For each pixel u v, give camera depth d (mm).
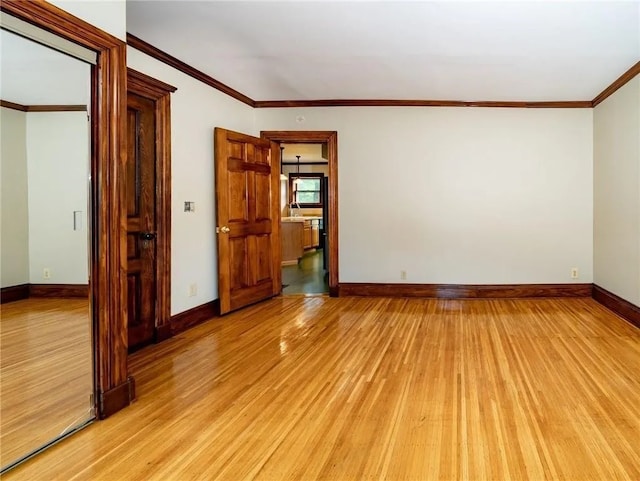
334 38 3316
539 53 3619
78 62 2221
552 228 5281
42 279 2289
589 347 3408
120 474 1812
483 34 3227
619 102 4426
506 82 4469
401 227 5391
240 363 3129
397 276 5422
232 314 4605
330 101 5293
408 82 4488
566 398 2492
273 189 5445
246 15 2928
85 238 2297
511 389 2625
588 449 1961
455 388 2648
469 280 5367
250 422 2252
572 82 4453
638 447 1974
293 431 2156
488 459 1892
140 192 3484
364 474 1796
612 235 4629
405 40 3350
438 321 4262
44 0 1934
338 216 5453
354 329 3996
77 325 2307
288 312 4680
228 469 1844
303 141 5457
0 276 2291
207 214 4422
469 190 5316
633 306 4121
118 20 2383
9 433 2129
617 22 2998
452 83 4516
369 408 2395
